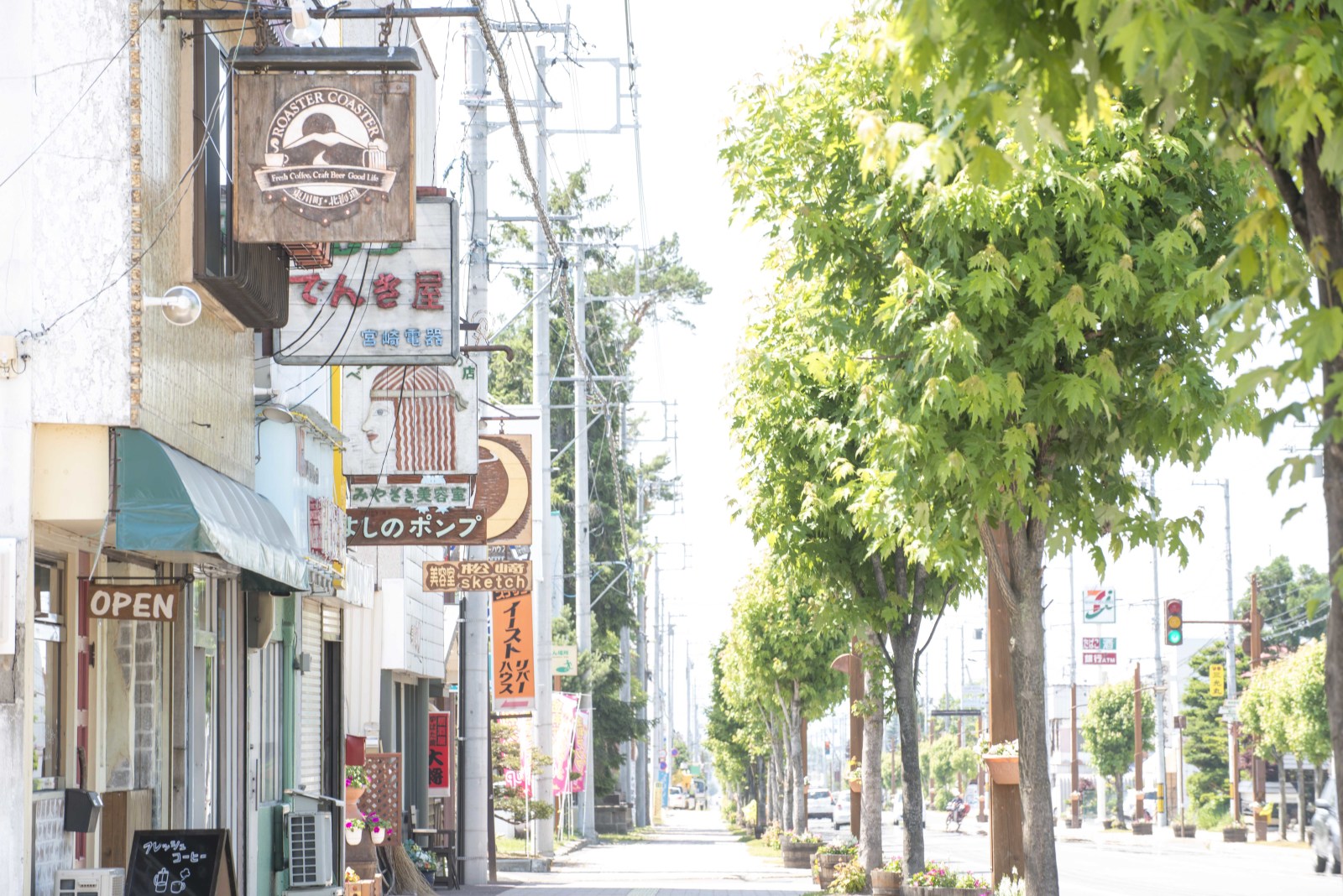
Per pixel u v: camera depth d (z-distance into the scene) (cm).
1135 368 1305
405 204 1246
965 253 1266
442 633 3472
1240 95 571
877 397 1304
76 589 1232
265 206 1245
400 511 2081
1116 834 7512
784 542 2181
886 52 579
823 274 1465
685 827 8825
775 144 1418
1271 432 582
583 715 5312
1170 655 11462
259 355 1678
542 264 3478
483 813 2986
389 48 1252
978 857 5253
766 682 4791
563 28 2644
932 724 14188
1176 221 1281
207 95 1273
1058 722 12288
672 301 6962
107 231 1131
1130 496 1367
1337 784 568
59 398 1114
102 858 1323
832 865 2891
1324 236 586
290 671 1981
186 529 1115
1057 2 540
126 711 1360
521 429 3753
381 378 2073
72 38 1137
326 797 2031
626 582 6956
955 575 2219
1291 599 11069
